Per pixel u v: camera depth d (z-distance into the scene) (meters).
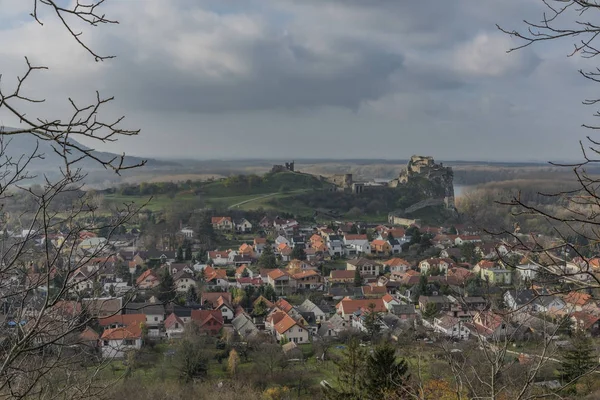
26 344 4.46
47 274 4.35
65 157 3.57
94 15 3.67
